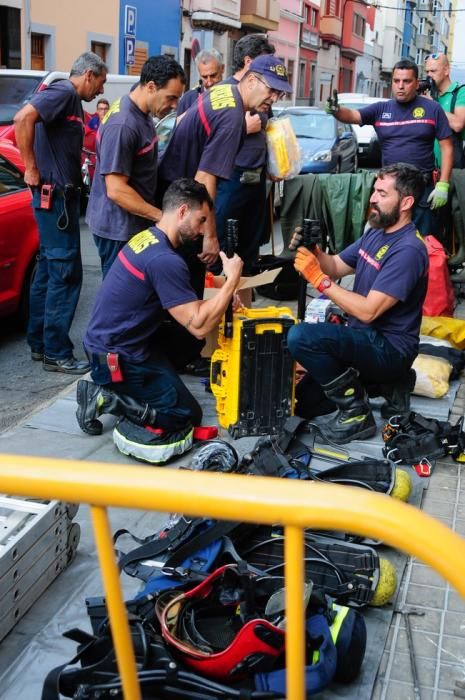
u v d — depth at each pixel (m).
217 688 2.22
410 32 68.44
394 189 3.98
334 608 2.57
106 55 21.33
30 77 10.80
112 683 2.20
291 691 1.32
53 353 5.54
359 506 1.22
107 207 4.66
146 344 3.95
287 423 3.87
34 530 2.78
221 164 4.51
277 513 1.24
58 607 2.83
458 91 6.51
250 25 30.02
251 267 5.68
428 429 3.97
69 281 5.39
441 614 2.84
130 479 1.30
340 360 4.08
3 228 5.80
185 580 2.65
